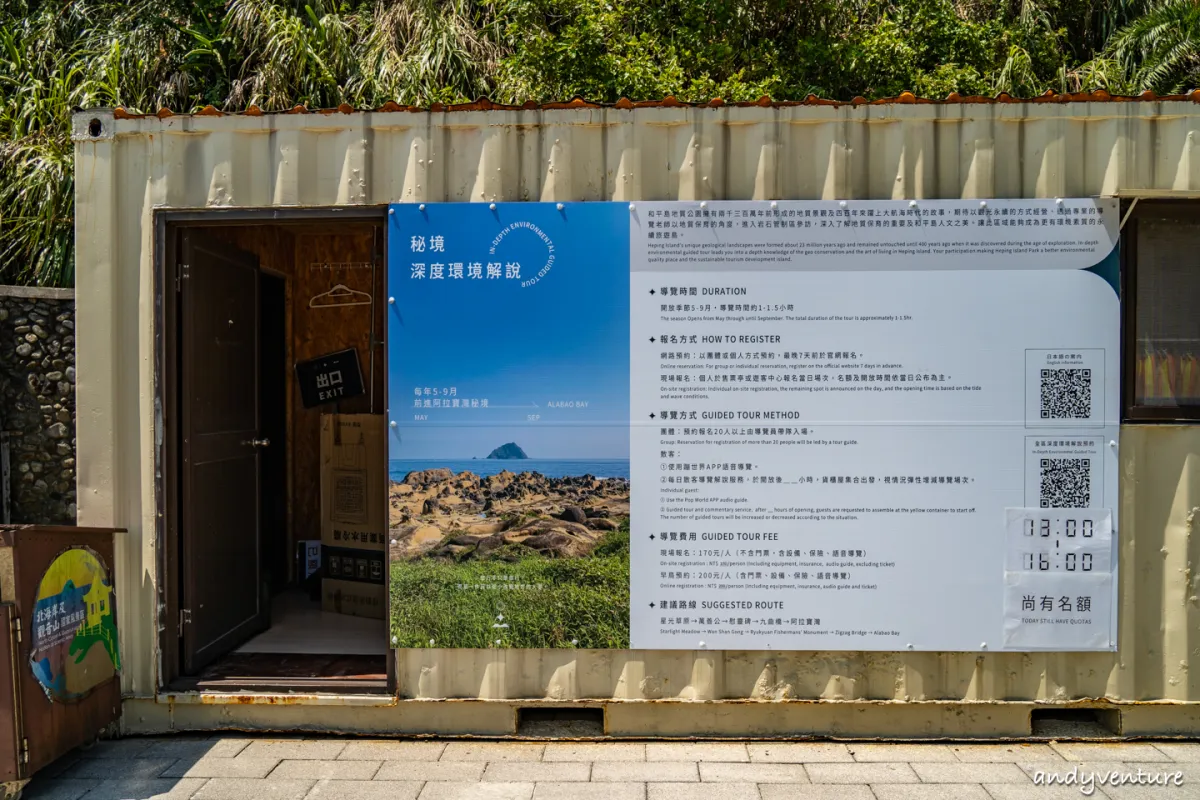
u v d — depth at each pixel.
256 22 7.58
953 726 3.59
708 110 3.57
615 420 3.57
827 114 3.54
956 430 3.51
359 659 4.18
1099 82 7.97
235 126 3.67
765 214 3.54
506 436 3.58
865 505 3.53
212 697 3.67
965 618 3.52
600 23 7.12
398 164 3.62
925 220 3.51
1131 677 3.53
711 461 3.55
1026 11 8.43
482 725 3.65
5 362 4.88
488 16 8.34
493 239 3.58
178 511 3.86
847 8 7.82
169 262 3.75
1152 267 3.57
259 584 4.76
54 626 3.20
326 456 5.20
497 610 3.59
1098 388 3.50
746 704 3.59
